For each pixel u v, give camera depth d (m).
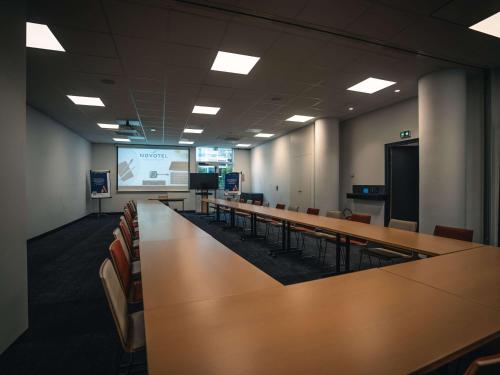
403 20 2.81
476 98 4.16
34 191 5.94
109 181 10.53
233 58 3.65
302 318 1.07
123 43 3.21
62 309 2.71
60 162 7.43
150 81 4.36
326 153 6.90
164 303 1.22
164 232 3.07
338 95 5.11
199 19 2.76
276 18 2.77
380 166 6.06
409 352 0.85
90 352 2.01
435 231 3.02
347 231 3.10
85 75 4.12
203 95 5.06
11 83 2.06
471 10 2.64
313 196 7.72
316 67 3.89
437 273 1.62
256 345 0.89
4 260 1.96
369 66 3.88
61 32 2.96
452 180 3.89
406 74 4.14
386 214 5.91
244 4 2.55
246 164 12.87
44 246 5.47
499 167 3.94
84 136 9.42
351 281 1.49
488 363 0.64
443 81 3.96
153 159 11.69
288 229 4.84
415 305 1.19
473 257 1.98
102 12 2.63
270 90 4.82
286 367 0.77
